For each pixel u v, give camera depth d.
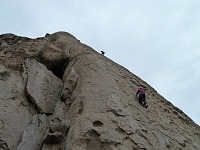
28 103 13.20
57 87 14.62
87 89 12.92
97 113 11.52
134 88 14.93
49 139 11.27
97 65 14.72
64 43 17.94
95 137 10.64
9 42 20.64
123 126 11.20
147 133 11.71
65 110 12.77
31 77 14.11
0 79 13.68
